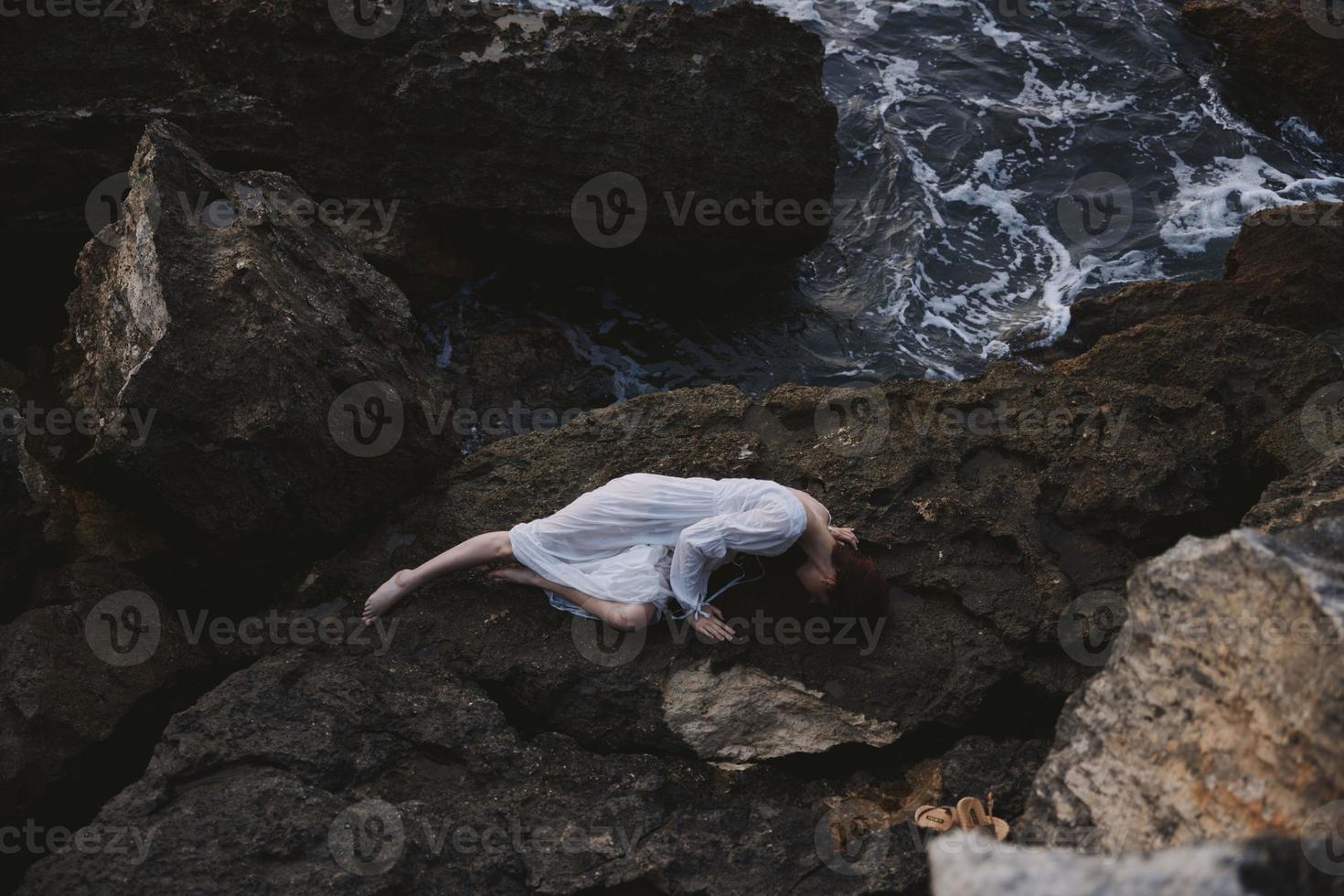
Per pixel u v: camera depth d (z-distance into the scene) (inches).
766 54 270.2
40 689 176.1
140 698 184.5
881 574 197.0
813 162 276.5
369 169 270.1
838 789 183.6
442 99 258.4
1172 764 128.2
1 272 266.4
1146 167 350.9
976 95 376.2
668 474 209.5
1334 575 121.3
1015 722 192.4
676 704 185.2
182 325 192.2
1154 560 137.2
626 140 267.0
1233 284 266.4
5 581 188.9
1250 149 360.2
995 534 199.3
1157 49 397.4
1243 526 189.2
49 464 208.7
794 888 159.6
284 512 200.4
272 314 194.2
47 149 250.1
